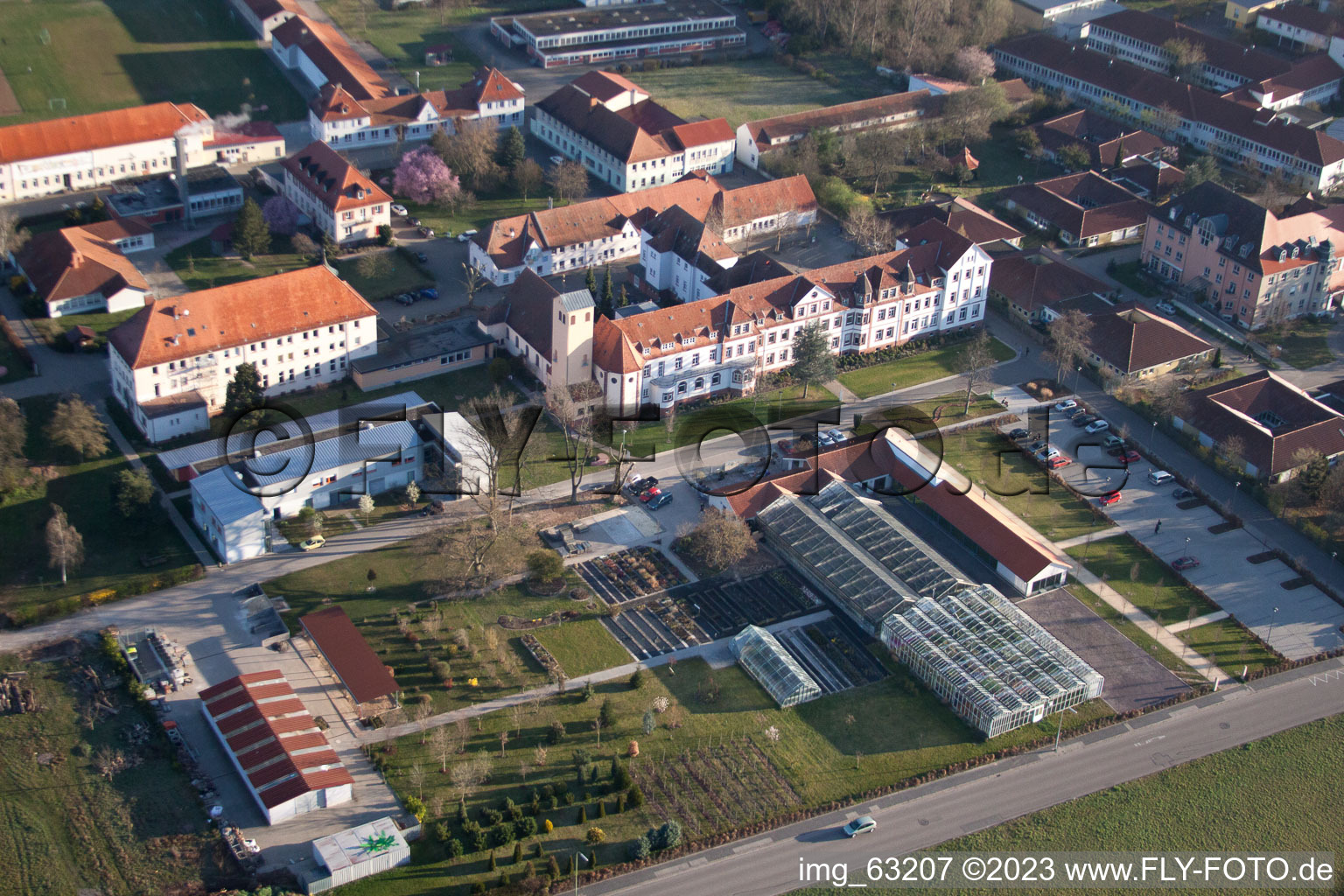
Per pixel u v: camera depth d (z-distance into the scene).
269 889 156.38
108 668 189.00
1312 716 191.75
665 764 178.62
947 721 188.75
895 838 169.88
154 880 158.62
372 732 181.25
